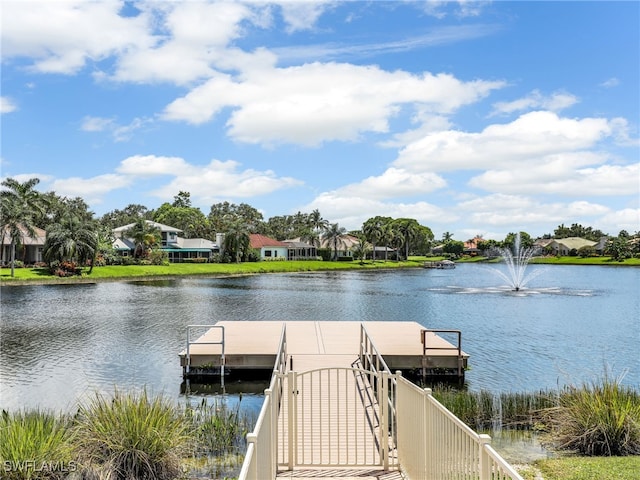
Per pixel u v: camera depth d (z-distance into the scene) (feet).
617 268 311.06
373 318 88.74
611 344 64.80
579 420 27.68
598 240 469.98
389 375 25.03
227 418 33.96
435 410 17.76
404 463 22.30
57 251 168.04
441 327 78.69
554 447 27.89
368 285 166.40
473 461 14.03
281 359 35.01
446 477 16.44
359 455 24.06
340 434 26.55
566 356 57.62
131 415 24.21
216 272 214.48
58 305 102.17
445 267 324.60
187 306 102.83
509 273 251.39
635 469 23.38
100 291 133.18
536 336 70.74
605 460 25.08
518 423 31.86
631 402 28.73
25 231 191.01
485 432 30.71
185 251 280.10
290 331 58.59
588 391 30.99
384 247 396.16
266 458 17.79
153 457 23.59
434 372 46.24
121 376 47.32
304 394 33.06
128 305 103.40
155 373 48.39
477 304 111.55
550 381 46.83
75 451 23.02
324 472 22.29
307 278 201.98
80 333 70.08
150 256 226.58
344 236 384.68
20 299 112.37
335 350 48.14
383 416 22.93
